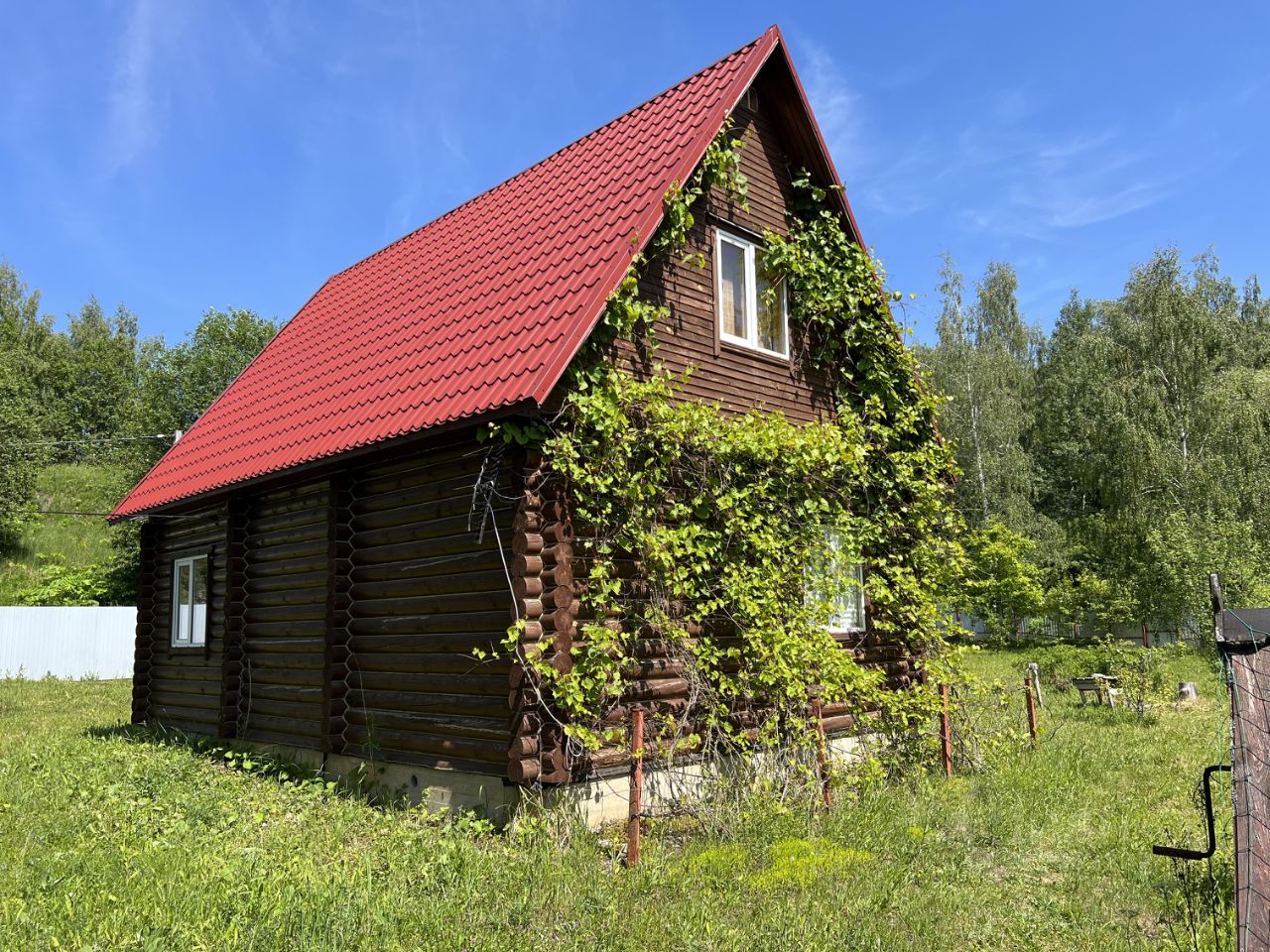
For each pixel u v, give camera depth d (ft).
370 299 42.83
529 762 22.94
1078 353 141.18
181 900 17.74
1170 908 18.61
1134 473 97.19
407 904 17.95
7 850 21.52
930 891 19.61
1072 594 99.81
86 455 164.45
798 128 35.60
